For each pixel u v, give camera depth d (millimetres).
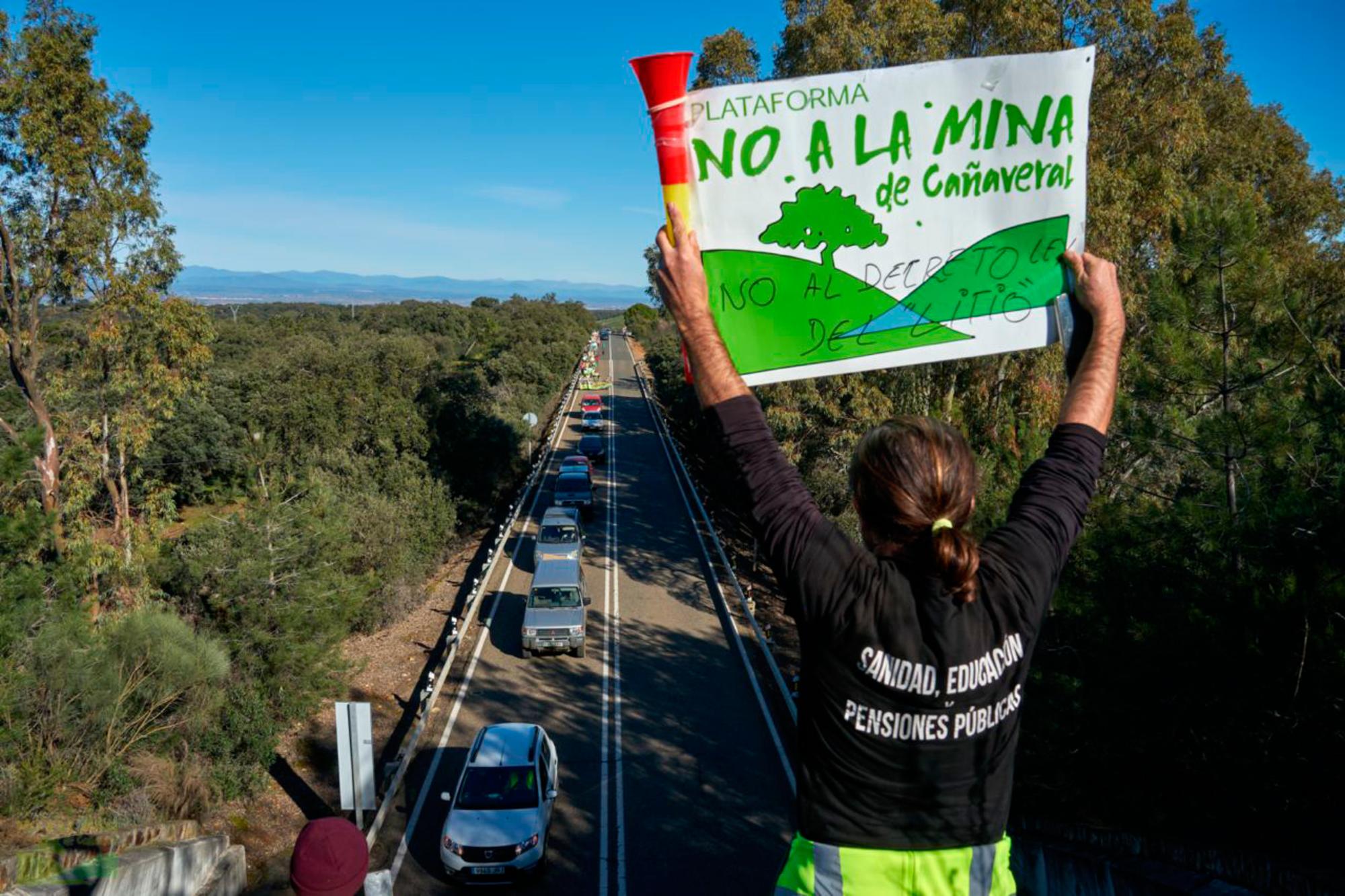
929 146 2350
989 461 12695
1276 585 8281
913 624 1519
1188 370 10125
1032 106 2326
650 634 23359
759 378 2424
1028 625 1591
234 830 14273
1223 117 30281
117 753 13250
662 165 2332
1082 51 2312
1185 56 22719
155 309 22922
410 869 13398
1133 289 21766
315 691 17641
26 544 12648
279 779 16125
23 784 11547
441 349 79188
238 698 15984
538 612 21656
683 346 1979
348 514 23984
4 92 20312
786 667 21234
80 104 21500
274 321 85812
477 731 17875
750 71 27781
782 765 16672
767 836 14359
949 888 1544
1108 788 10016
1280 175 33281
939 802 1538
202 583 18328
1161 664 8914
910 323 2410
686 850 13938
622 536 33062
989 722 1558
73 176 21234
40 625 12805
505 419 43375
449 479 37094
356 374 39531
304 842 3275
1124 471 13945
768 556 1645
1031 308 2395
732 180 2336
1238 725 8617
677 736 17766
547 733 17859
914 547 1611
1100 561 9727
